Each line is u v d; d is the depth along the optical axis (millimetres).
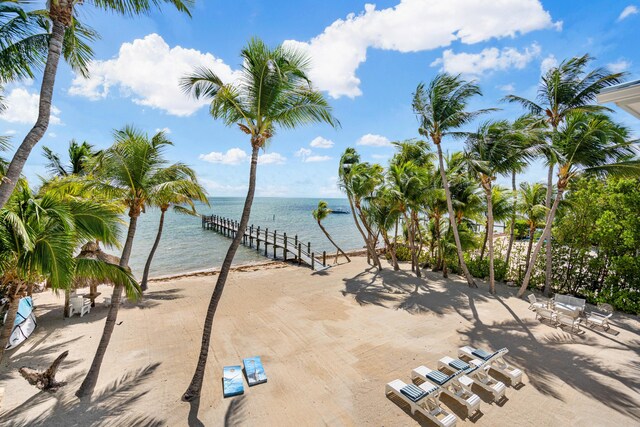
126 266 6582
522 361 7410
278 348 8078
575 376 6762
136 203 6926
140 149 6699
